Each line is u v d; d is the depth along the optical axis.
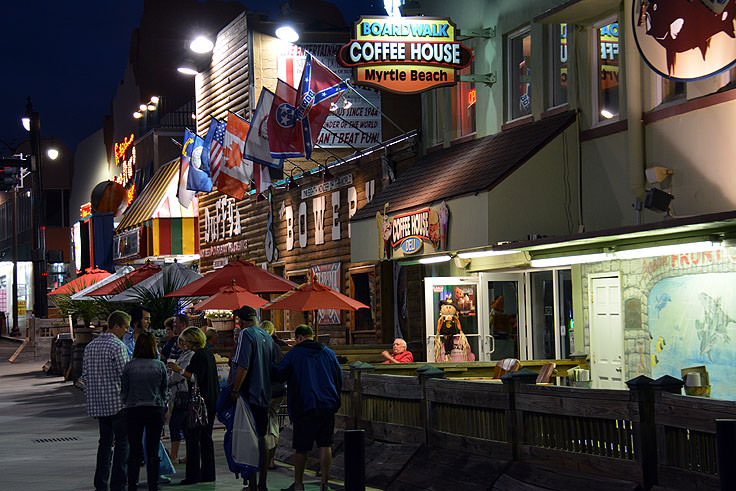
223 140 25.66
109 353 9.90
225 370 16.75
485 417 9.62
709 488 6.79
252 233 30.31
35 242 40.53
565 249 13.98
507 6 17.09
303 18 30.86
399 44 16.52
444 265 18.80
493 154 16.05
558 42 15.97
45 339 41.31
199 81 33.91
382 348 19.08
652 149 13.19
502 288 17.50
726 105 11.85
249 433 9.87
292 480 11.34
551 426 8.63
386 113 28.42
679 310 12.60
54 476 11.75
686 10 11.47
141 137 47.16
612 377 13.95
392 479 10.59
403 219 17.16
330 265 24.38
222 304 15.80
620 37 13.98
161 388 9.91
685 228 11.28
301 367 10.06
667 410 7.25
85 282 28.56
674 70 11.74
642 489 7.41
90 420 18.55
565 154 14.95
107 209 41.22
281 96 20.47
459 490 9.39
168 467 11.30
